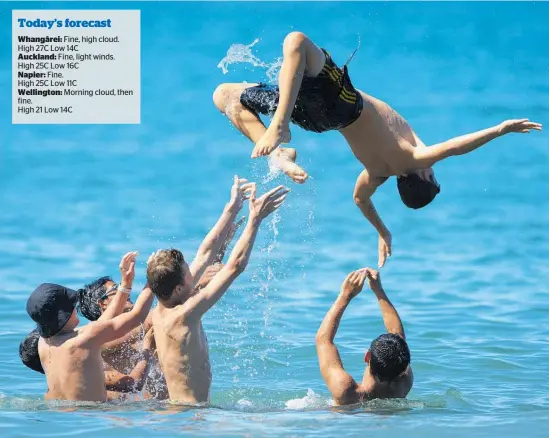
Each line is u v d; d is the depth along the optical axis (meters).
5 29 114.00
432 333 40.94
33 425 24.73
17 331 40.69
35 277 51.38
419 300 47.59
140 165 82.06
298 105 25.97
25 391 31.25
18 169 80.69
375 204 71.44
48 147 88.06
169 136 91.38
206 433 23.94
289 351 37.69
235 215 29.06
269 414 26.47
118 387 29.33
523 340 39.72
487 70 111.88
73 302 28.33
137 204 69.44
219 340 39.19
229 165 81.31
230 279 27.25
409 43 119.12
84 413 26.22
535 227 65.38
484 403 28.98
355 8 128.12
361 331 41.16
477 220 67.12
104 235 61.19
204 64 112.44
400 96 103.12
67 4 120.94
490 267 55.16
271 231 60.94
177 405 27.14
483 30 123.12
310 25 123.19
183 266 27.23
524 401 29.41
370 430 24.52
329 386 28.09
